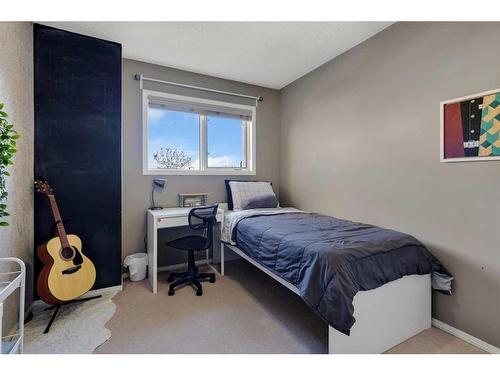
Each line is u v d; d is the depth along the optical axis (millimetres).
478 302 1631
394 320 1618
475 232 1639
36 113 2064
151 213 2547
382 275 1527
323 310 1391
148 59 2746
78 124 2221
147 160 2861
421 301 1760
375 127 2299
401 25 2064
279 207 3348
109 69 2350
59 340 1656
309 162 3137
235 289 2465
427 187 1901
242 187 3213
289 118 3492
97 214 2309
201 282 2621
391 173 2164
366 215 2402
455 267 1744
